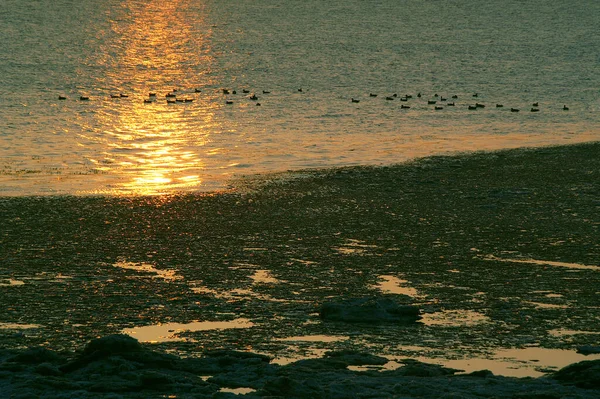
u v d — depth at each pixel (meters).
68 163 152.50
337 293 81.62
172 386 56.47
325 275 87.31
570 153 155.62
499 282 85.25
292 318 74.38
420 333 70.62
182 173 142.75
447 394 54.53
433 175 136.75
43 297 79.00
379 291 82.38
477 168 142.12
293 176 137.38
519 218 110.75
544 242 100.06
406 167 143.50
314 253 95.19
